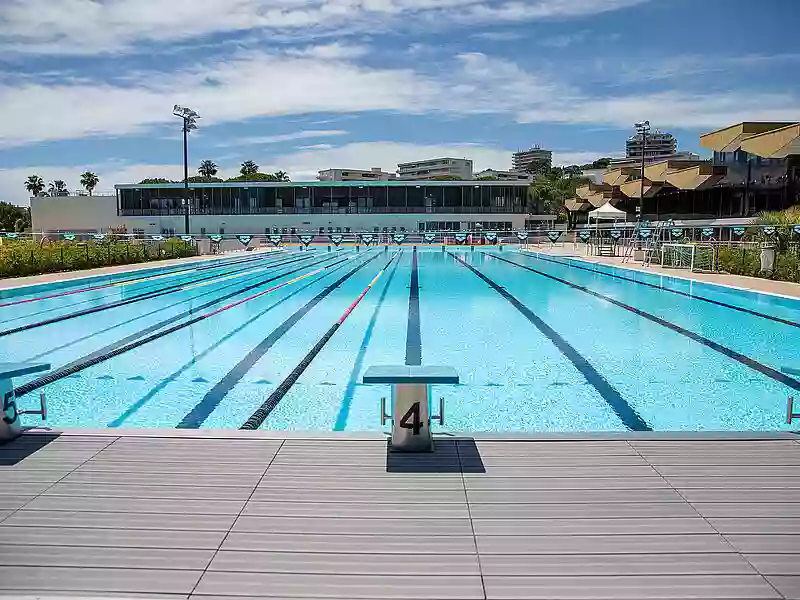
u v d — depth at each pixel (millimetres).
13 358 6547
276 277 15531
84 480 2807
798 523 2404
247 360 6535
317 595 1951
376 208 41594
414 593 1959
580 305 10305
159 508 2539
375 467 2951
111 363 6383
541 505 2557
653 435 3367
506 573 2068
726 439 3305
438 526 2385
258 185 41094
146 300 11078
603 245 23031
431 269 17984
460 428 4480
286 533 2336
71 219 41844
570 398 5180
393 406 3201
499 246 30719
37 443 3256
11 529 2373
